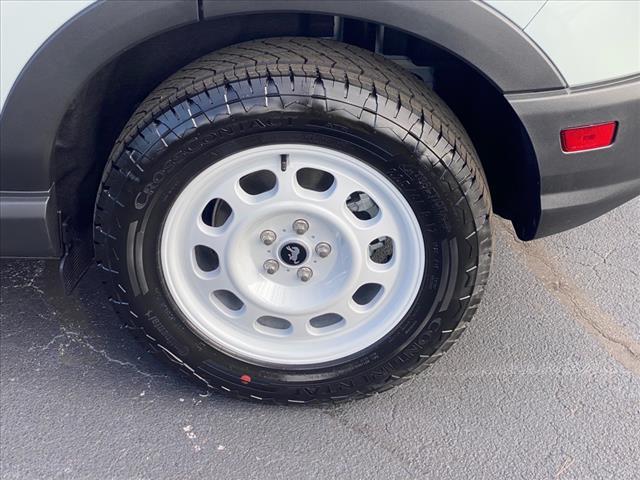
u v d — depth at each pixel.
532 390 1.51
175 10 1.13
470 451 1.38
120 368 1.53
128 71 1.36
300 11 1.14
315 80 1.16
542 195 1.27
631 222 1.99
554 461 1.37
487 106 1.40
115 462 1.34
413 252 1.29
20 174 1.25
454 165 1.21
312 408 1.46
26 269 1.76
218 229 1.29
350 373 1.39
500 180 1.49
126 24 1.14
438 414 1.45
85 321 1.63
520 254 1.88
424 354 1.37
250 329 1.38
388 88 1.20
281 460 1.35
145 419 1.43
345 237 1.28
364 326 1.37
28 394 1.47
